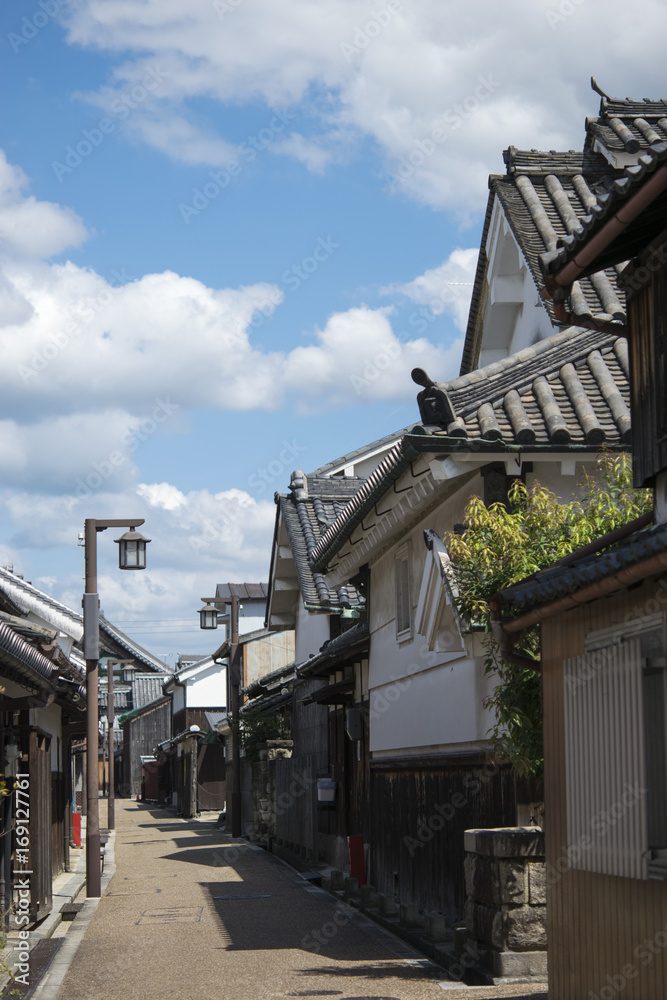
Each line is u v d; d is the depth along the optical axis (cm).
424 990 833
